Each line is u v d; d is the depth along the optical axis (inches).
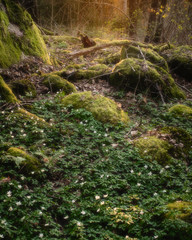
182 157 227.9
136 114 301.3
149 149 223.3
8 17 355.6
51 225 153.4
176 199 172.4
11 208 148.8
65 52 470.0
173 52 439.5
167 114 296.5
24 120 235.8
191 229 138.6
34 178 183.8
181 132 248.4
